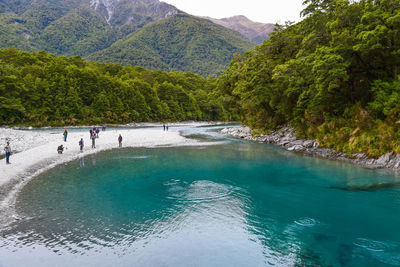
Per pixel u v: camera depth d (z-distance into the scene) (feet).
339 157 93.61
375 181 64.49
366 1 92.68
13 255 32.58
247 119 190.19
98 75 374.43
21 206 48.83
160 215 45.52
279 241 36.81
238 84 180.04
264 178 69.56
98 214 45.73
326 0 110.73
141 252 33.83
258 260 32.24
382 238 37.32
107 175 72.79
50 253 33.17
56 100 294.66
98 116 327.06
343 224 41.73
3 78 250.78
